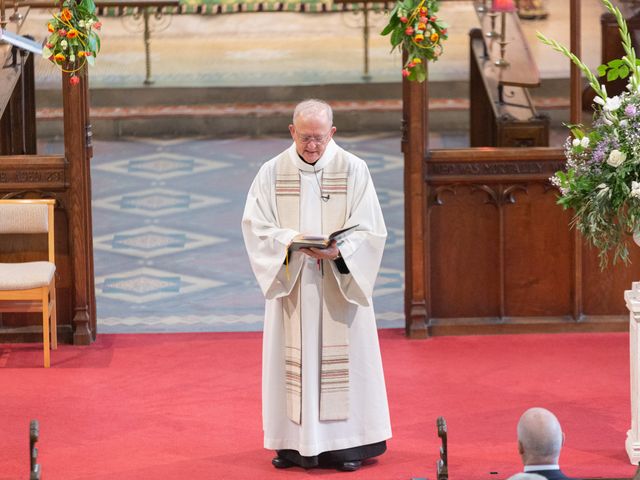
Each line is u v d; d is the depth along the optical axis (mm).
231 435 24453
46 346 28547
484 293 31031
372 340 22625
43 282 28219
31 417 25438
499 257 30828
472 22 47281
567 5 32844
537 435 16594
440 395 26656
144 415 25578
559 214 30750
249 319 33000
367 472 22547
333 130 22203
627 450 23188
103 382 27656
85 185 30016
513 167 30438
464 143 43188
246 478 22312
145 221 42281
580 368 28344
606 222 21703
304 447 22250
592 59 30703
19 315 30531
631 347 22875
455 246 30844
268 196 22391
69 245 30219
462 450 23547
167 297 35125
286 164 22344
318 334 22328
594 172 21562
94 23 27688
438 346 30062
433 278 30969
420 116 29875
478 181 30438
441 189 30516
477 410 25734
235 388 27266
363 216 22188
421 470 22562
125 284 36281
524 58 33344
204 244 40000
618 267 30984
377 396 22688
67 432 24609
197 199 44688
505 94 32969
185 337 31203
